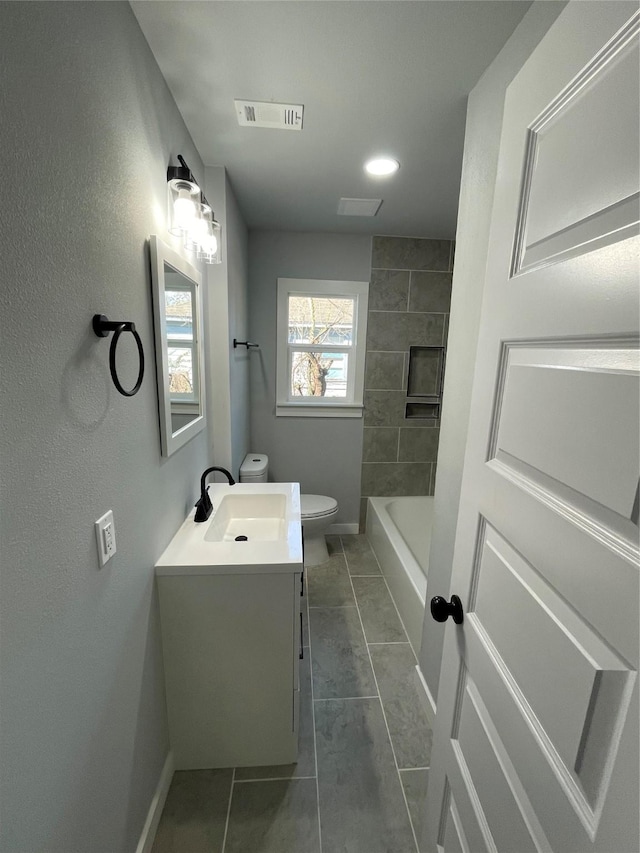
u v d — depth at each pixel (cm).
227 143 152
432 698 149
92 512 77
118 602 90
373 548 288
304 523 256
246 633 122
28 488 58
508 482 63
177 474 135
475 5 90
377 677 171
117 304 86
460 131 142
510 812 59
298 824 116
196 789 125
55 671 66
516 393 62
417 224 245
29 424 58
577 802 46
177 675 124
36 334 59
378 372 288
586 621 45
